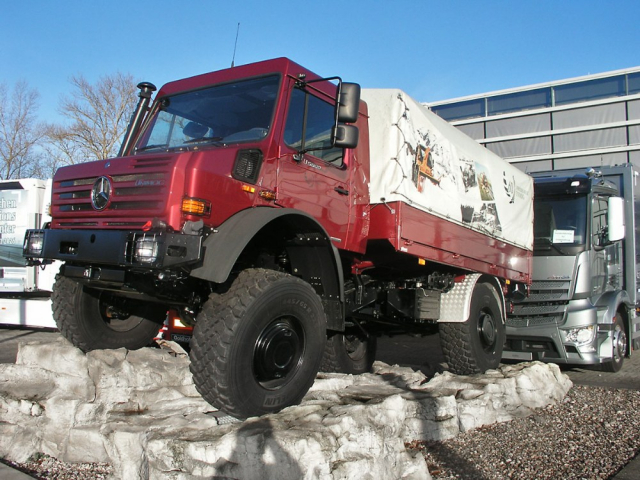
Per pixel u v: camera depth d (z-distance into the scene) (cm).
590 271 861
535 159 1784
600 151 1681
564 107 1753
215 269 375
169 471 337
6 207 1169
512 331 859
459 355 655
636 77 1667
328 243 452
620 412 578
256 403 388
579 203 891
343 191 522
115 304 529
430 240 597
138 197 395
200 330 381
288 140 472
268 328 401
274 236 471
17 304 1136
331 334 610
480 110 1894
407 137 564
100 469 388
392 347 1102
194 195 386
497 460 428
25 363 475
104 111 3294
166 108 538
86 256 404
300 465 319
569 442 477
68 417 413
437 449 448
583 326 828
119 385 445
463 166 689
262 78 492
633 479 384
